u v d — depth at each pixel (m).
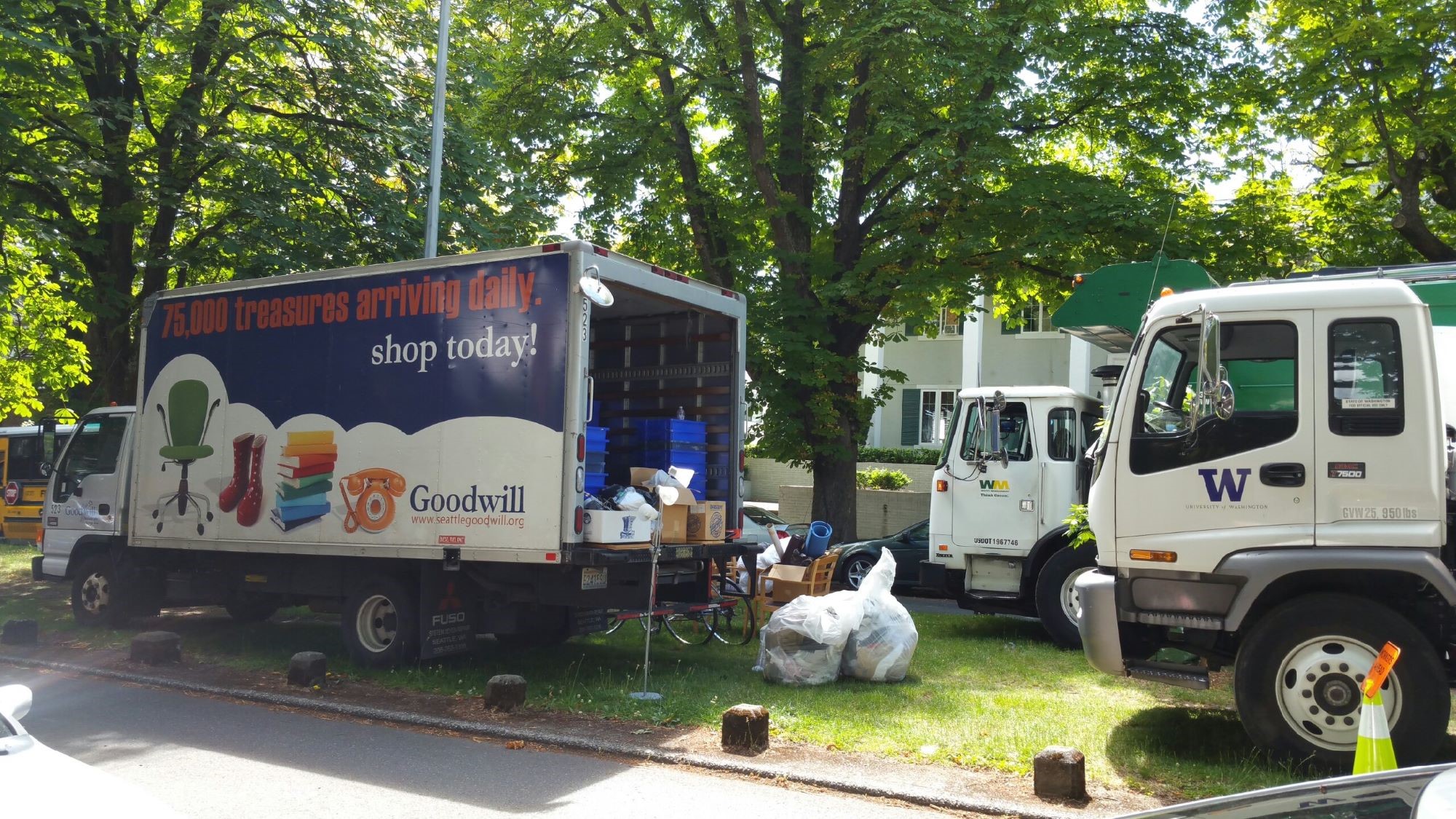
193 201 16.05
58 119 14.78
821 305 17.06
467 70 17.47
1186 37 17.16
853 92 16.66
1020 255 15.48
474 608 9.42
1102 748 6.92
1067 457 12.12
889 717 7.70
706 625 11.07
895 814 5.74
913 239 16.11
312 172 15.70
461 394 8.92
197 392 10.71
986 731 7.30
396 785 6.19
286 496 9.91
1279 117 16.88
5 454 23.66
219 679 9.13
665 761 6.68
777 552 13.05
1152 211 15.48
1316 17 15.45
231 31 15.61
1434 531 6.23
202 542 10.52
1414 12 14.11
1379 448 6.38
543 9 18.31
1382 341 6.48
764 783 6.32
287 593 10.24
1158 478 6.82
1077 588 7.08
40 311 18.97
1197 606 6.64
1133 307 10.67
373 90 16.27
